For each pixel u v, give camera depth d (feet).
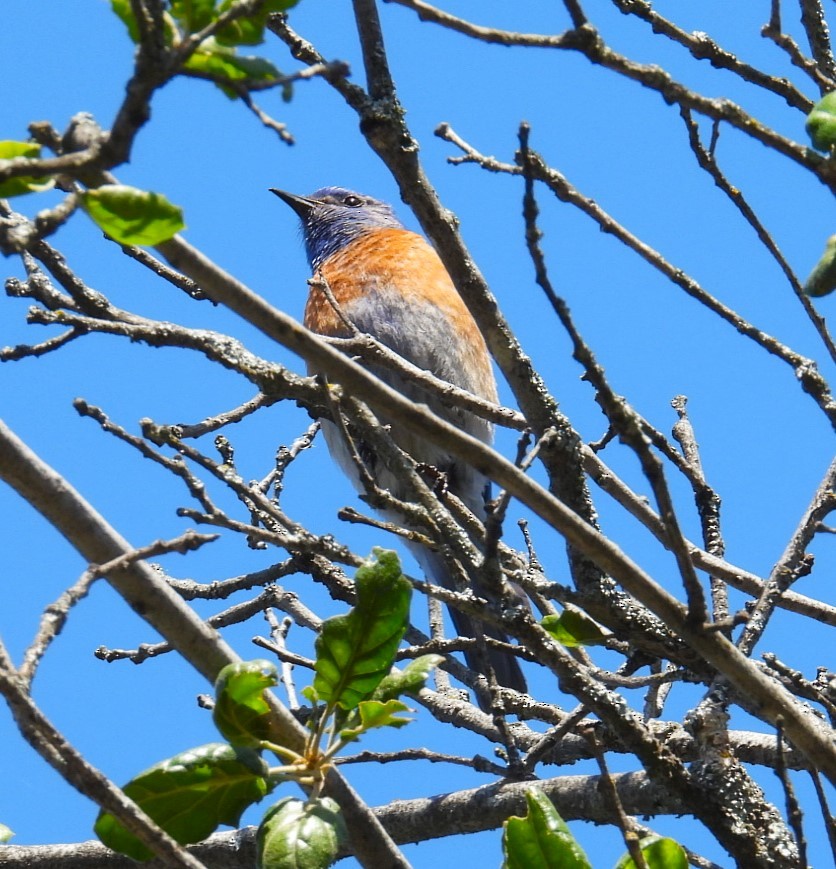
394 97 23.89
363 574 18.54
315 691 18.57
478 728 28.19
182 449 21.07
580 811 25.02
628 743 21.26
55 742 14.84
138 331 20.34
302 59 25.88
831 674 25.53
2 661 14.94
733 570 26.43
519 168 23.91
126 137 14.07
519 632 20.81
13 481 19.36
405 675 18.69
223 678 17.87
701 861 21.91
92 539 19.54
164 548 15.93
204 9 14.83
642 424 26.02
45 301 22.07
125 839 18.47
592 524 24.08
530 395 23.72
